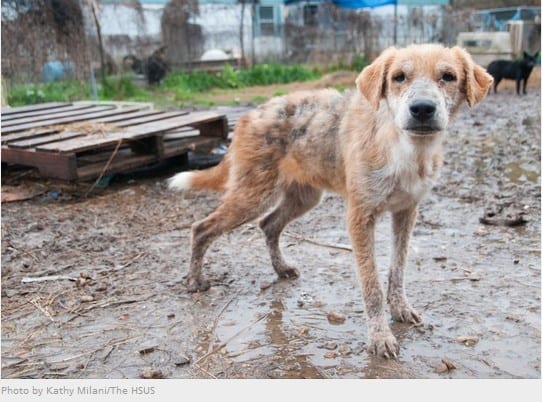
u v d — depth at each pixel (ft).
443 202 5.91
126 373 3.14
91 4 14.83
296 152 3.89
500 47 18.52
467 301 3.83
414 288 4.04
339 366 3.16
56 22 13.09
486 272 4.25
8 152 6.28
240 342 3.43
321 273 4.38
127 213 5.77
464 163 7.57
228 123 8.35
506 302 3.79
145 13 17.92
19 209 5.88
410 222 3.64
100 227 5.40
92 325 3.66
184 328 3.60
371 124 3.41
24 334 3.56
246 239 5.14
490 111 12.37
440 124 3.03
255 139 4.00
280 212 4.30
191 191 6.45
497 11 22.94
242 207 4.07
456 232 5.07
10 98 11.93
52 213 5.76
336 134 3.68
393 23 20.44
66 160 5.90
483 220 5.25
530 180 6.63
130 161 6.52
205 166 7.47
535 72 18.57
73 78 13.74
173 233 5.25
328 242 4.99
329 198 6.26
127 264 4.58
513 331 3.44
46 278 4.32
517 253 4.57
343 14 20.21
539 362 3.14
